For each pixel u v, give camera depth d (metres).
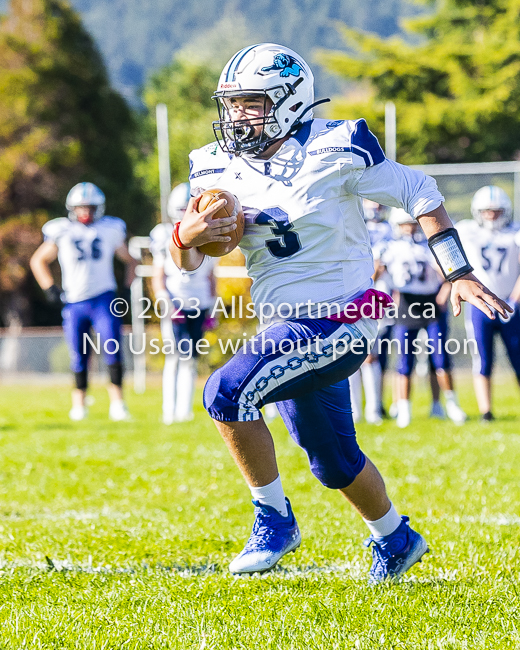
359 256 9.01
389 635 7.73
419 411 28.78
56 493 15.70
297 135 8.80
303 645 7.53
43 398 38.78
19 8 79.12
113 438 22.81
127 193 80.19
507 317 8.49
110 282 27.17
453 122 72.38
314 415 8.94
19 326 75.31
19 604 8.72
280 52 8.76
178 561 10.54
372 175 8.71
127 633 7.86
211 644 7.54
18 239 73.56
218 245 8.56
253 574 9.74
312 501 14.15
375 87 79.50
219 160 9.11
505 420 25.05
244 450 8.76
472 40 83.25
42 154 74.81
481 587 9.09
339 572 10.05
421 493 14.87
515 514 13.21
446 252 8.71
